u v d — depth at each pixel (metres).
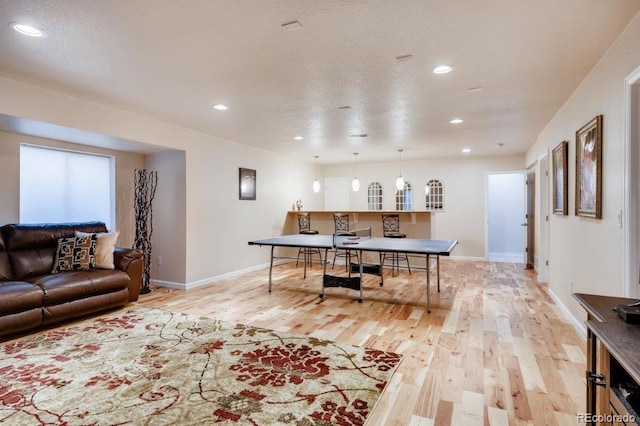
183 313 3.93
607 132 2.59
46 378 2.42
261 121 4.71
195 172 5.27
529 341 3.09
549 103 3.90
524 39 2.42
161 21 2.19
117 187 5.04
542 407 2.07
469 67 2.91
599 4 1.99
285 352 2.85
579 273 3.33
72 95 3.61
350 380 2.39
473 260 7.89
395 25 2.24
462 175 8.05
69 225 4.23
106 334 3.26
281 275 6.17
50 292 3.32
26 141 4.03
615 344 1.11
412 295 4.74
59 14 2.10
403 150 7.06
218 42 2.47
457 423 1.91
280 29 2.29
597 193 2.72
